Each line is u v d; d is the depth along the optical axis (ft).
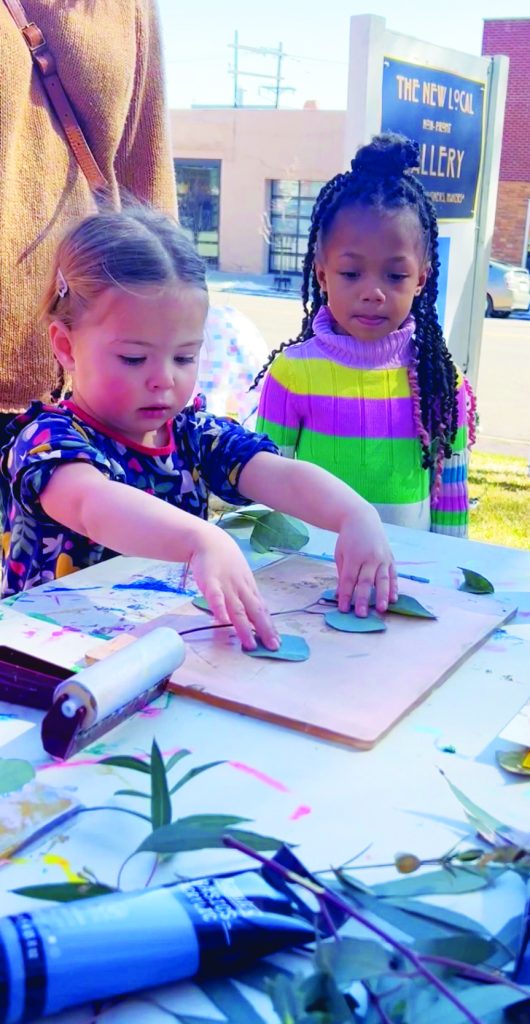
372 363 5.92
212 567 2.97
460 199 11.37
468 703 2.61
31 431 3.77
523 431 18.04
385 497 5.91
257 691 2.58
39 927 1.58
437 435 6.02
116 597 3.34
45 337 5.14
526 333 33.94
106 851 1.95
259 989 1.64
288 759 2.30
